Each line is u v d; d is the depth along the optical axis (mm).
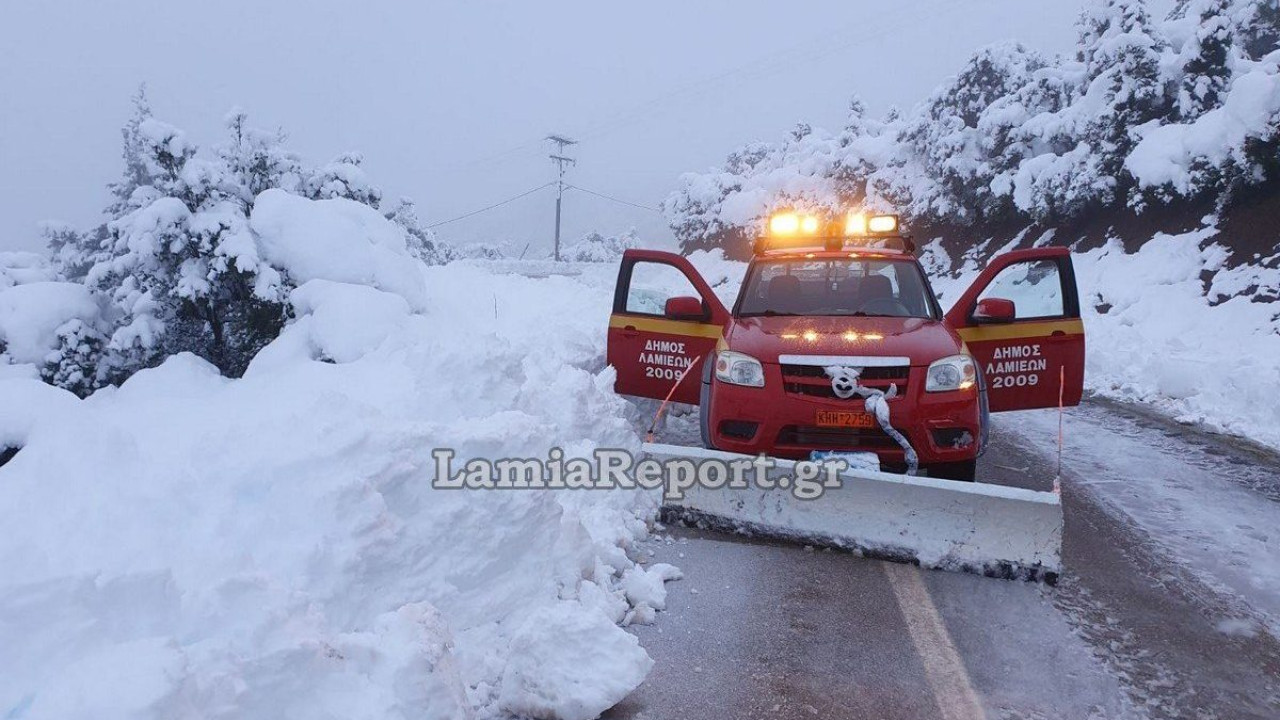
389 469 2959
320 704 2145
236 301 7977
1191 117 16031
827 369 4434
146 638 2041
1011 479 5805
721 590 3676
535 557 3227
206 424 3986
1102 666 3125
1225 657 3236
